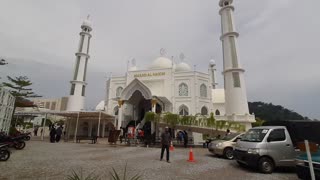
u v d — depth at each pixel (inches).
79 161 464.4
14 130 866.1
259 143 416.5
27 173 337.4
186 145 965.2
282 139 424.8
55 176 323.0
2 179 297.6
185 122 1051.3
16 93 1259.8
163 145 512.1
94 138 1016.2
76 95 1678.2
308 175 312.3
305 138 430.9
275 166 407.8
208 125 1033.5
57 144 879.1
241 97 1310.3
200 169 418.9
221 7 1541.6
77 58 1759.4
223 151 570.9
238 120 1235.9
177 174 366.9
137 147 842.8
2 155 441.1
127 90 1381.6
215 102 1948.8
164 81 1528.1
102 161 473.1
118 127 1307.8
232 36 1423.5
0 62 848.9
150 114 1098.7
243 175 380.5
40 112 1246.3
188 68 1733.5
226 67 1397.6
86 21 1827.0
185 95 1485.0
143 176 342.3
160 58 1776.6
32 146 753.0
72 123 1539.1
